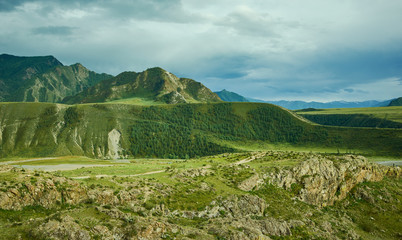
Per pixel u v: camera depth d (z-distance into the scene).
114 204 56.88
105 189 58.28
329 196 106.62
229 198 75.00
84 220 42.88
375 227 96.25
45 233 37.16
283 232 68.19
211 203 70.50
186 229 50.09
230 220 61.69
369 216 103.25
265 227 66.69
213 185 82.06
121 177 71.12
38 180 49.84
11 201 44.66
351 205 109.81
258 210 76.19
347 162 120.31
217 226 55.28
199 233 49.62
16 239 35.28
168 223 50.12
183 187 75.75
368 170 125.44
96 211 47.47
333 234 82.44
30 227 38.34
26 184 47.81
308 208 91.44
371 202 111.38
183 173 87.81
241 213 72.06
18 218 42.47
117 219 45.78
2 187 45.41
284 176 100.31
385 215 103.75
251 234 53.81
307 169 105.38
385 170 141.38
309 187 99.94
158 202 63.34
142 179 73.75
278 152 151.88
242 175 94.12
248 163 117.94
